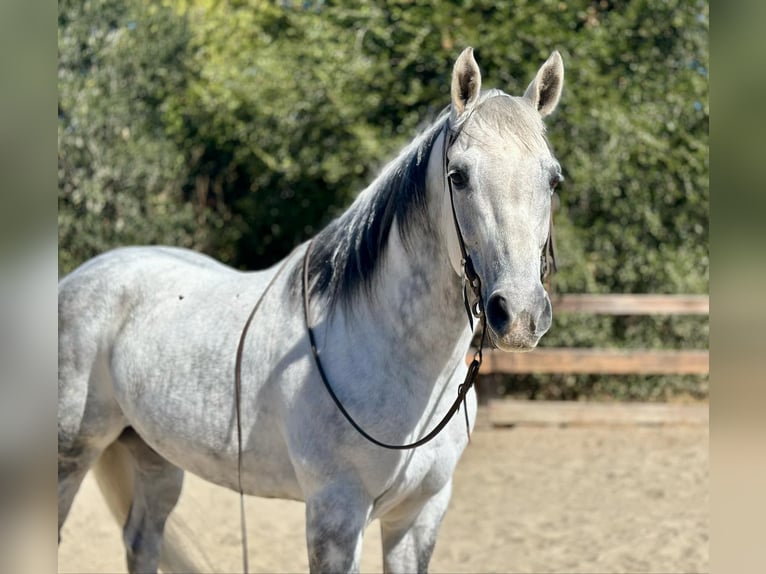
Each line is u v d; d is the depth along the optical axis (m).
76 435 2.79
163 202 8.70
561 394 8.13
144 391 2.57
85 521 4.36
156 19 8.70
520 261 1.75
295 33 8.84
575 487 5.20
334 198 8.80
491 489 5.16
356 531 2.12
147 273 2.79
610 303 6.87
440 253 2.05
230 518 4.51
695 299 6.79
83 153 8.12
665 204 8.00
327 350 2.19
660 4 7.67
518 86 7.70
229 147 8.91
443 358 2.13
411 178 2.10
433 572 3.80
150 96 8.68
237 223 9.19
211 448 2.42
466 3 7.68
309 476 2.16
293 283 2.36
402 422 2.11
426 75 8.13
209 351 2.45
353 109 8.08
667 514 4.64
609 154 7.60
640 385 8.05
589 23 7.90
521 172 1.78
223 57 9.00
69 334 2.79
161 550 3.01
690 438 6.43
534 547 4.13
